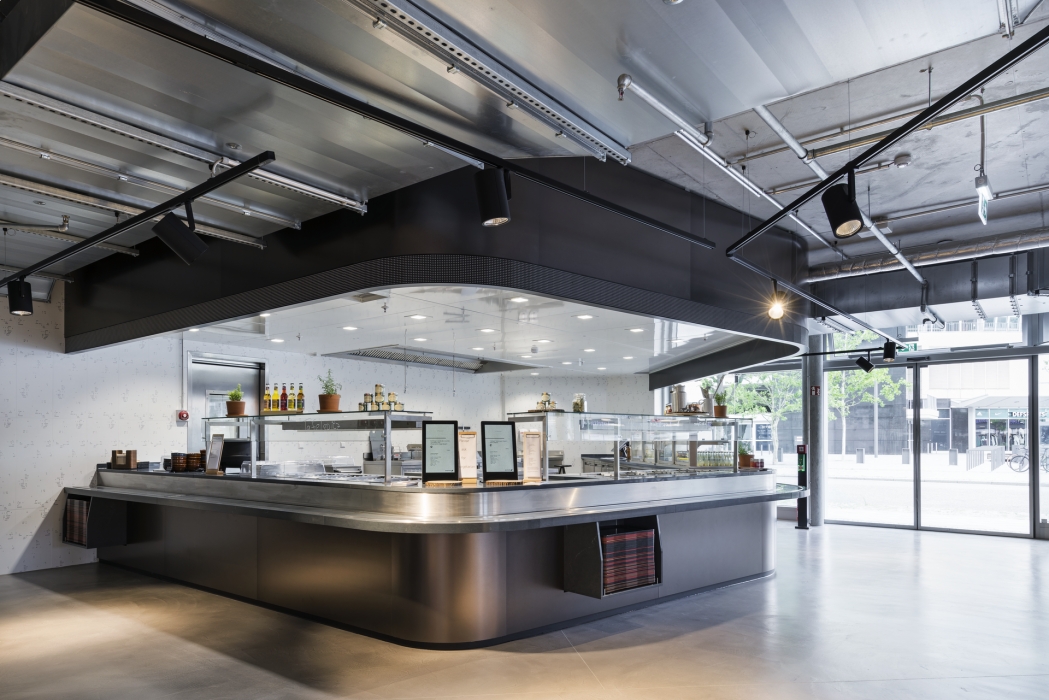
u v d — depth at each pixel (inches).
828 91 179.6
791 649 171.5
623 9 108.1
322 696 139.9
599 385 499.2
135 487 272.1
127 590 239.8
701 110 142.7
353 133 142.9
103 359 302.2
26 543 278.4
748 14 109.7
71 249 195.5
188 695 141.2
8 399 277.7
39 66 114.9
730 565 246.5
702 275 250.1
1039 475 376.8
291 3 102.0
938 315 341.1
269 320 263.9
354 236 184.9
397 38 111.2
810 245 322.3
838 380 453.1
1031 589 242.1
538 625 184.2
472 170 184.2
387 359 400.2
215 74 118.7
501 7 107.1
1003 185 248.2
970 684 148.3
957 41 118.0
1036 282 291.0
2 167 158.7
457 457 185.8
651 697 139.9
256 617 201.2
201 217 191.5
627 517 196.4
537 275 191.3
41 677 152.5
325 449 215.0
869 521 430.9
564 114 139.2
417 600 171.3
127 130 135.9
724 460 256.7
